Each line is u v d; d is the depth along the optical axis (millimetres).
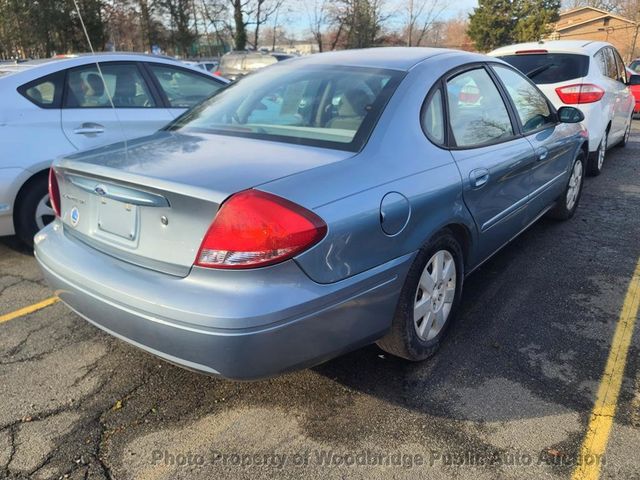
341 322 2248
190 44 38000
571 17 56031
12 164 4113
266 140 2664
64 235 2725
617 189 6523
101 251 2449
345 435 2398
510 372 2840
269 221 1992
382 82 2861
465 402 2605
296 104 2924
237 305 1975
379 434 2402
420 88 2865
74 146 4414
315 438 2385
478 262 3383
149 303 2100
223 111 3152
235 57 19656
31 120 4273
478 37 50312
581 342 3119
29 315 3508
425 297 2801
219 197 2020
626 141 9398
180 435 2412
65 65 4586
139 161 2428
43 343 3168
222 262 2012
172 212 2133
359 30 43656
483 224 3197
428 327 2869
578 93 6441
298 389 2717
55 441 2377
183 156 2457
